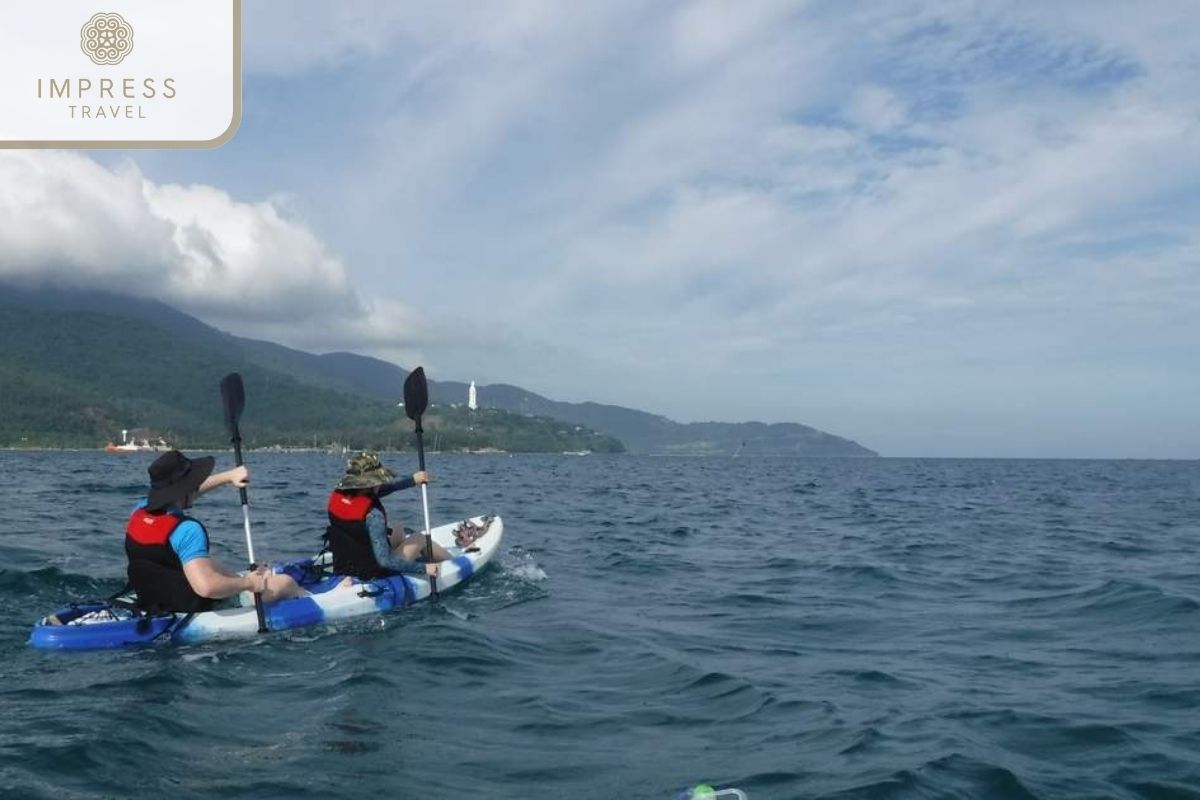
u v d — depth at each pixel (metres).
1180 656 7.34
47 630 7.15
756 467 95.75
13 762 4.46
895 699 6.10
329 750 4.89
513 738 5.20
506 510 22.03
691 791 4.16
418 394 10.40
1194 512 25.09
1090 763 4.86
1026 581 11.45
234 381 9.36
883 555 14.19
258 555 12.52
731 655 7.40
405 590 9.21
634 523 19.31
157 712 5.43
